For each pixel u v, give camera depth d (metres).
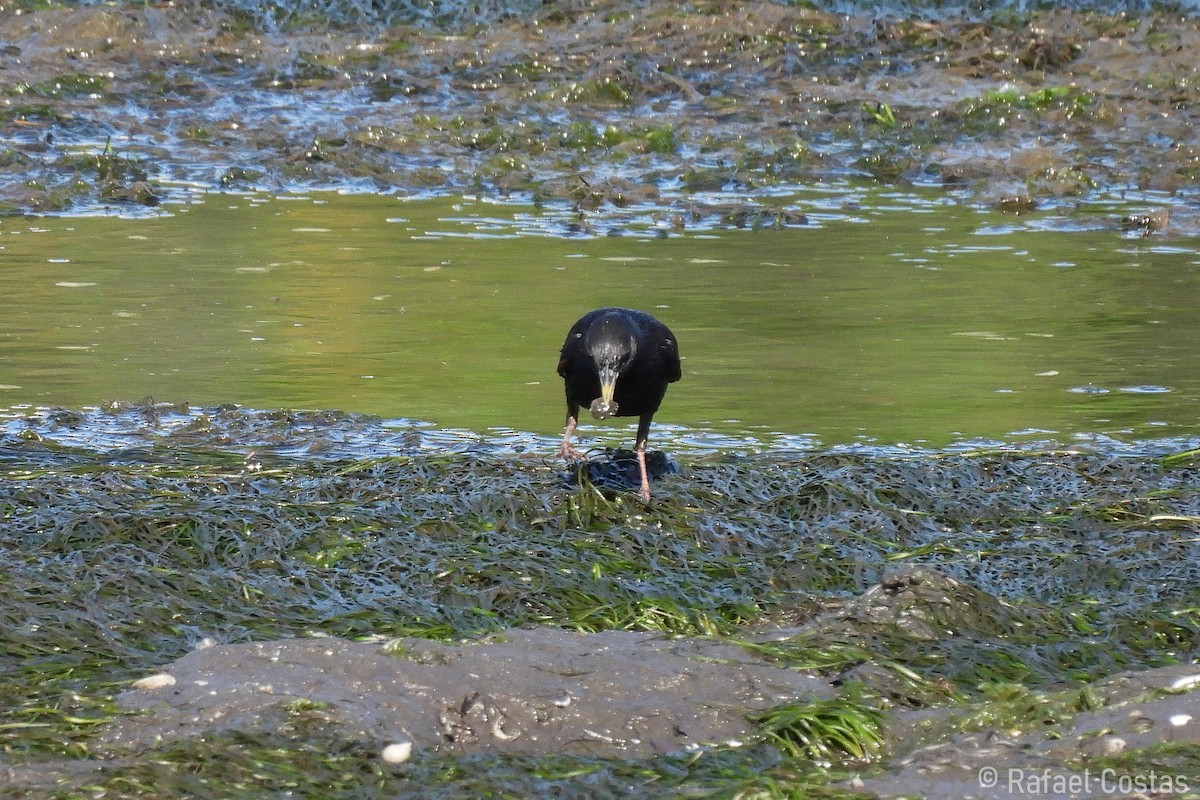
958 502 12.05
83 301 16.81
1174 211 21.33
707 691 8.37
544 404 14.33
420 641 8.55
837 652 8.96
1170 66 26.97
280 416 13.74
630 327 11.68
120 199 21.14
